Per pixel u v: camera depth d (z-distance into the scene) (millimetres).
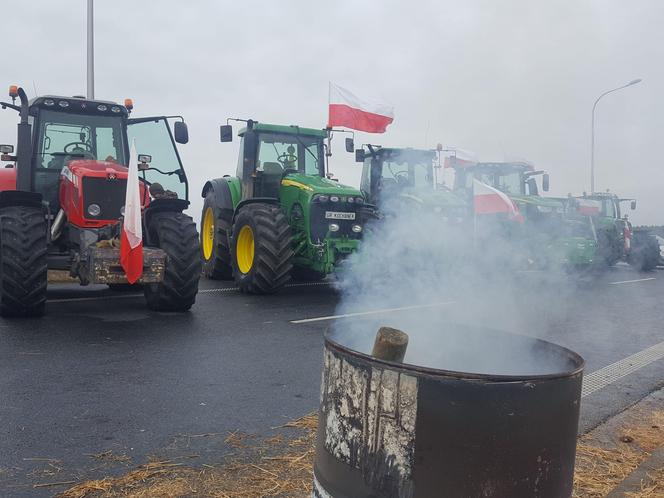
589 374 4992
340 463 1711
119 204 6113
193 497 2574
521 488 1566
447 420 1529
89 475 2756
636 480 2832
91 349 4973
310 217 8273
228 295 8305
